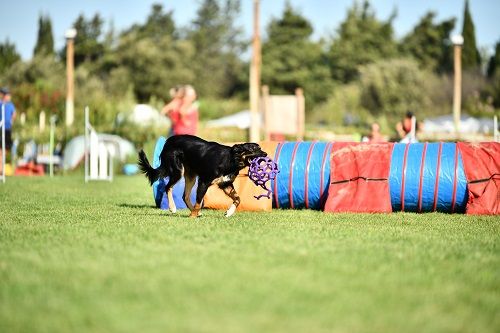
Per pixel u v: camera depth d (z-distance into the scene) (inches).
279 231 424.5
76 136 1391.5
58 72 2817.4
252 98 1477.6
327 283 279.9
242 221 479.5
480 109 2810.0
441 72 3597.4
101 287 270.8
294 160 590.6
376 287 275.6
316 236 404.5
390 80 2854.3
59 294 261.3
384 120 2106.3
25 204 607.5
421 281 286.8
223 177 496.4
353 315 237.1
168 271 297.7
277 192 587.2
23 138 1376.7
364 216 533.0
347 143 605.9
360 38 3577.8
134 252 341.1
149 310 240.7
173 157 521.0
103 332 217.9
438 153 581.9
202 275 290.4
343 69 3553.2
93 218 490.0
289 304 248.7
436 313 242.1
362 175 575.8
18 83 2733.8
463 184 564.1
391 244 380.2
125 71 3159.5
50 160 1143.6
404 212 572.1
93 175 968.3
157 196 588.7
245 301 251.4
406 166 576.4
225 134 1488.7
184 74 3272.6
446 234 431.2
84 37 3513.8
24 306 246.5
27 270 299.7
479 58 3651.6
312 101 3479.3
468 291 273.4
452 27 3754.9
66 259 323.6
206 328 221.1
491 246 385.4
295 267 308.2
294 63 3474.4
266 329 220.8
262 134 1701.5
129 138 1449.3
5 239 384.2
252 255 334.3
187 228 431.2
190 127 1015.6
